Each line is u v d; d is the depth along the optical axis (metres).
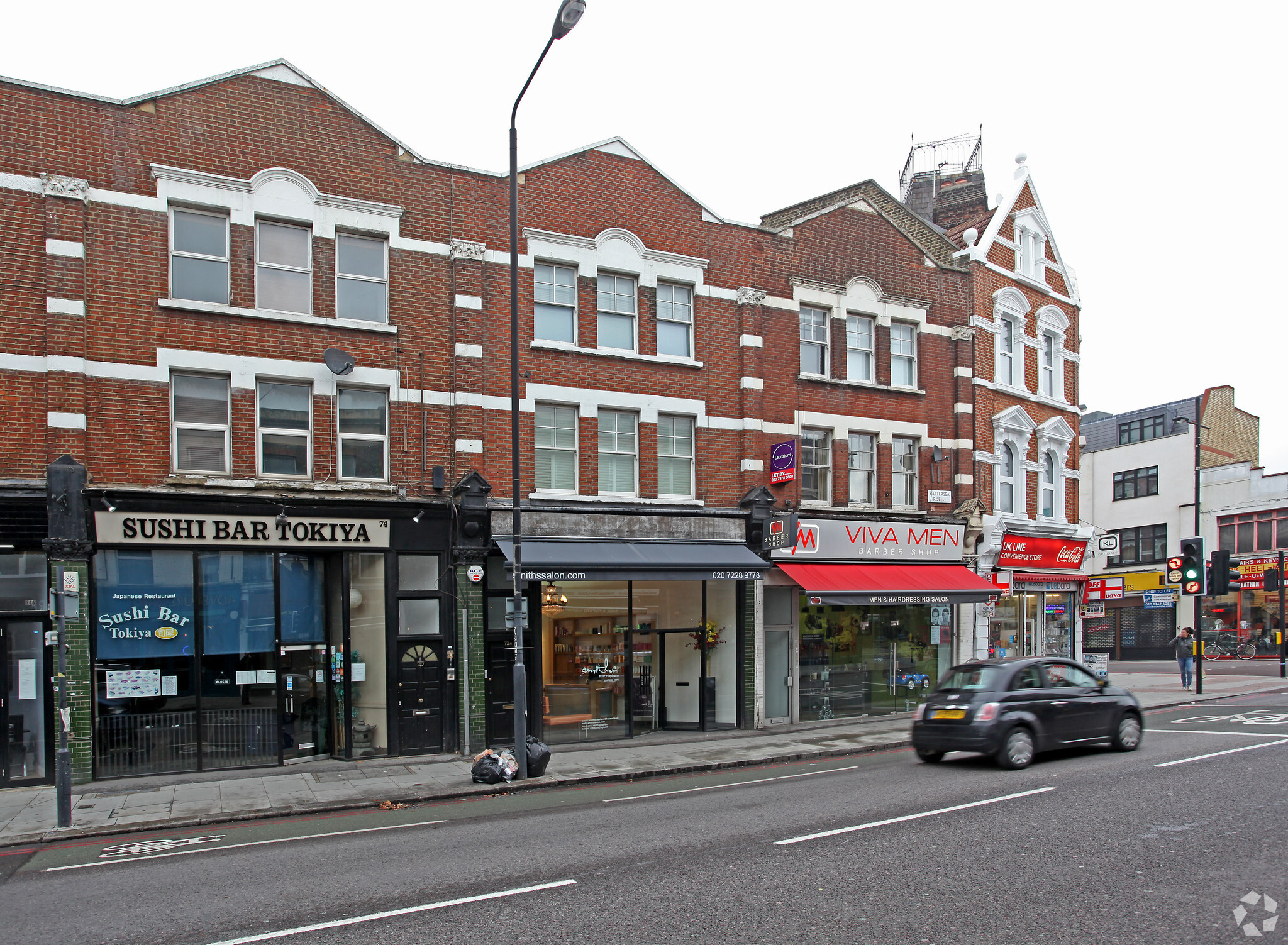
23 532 12.93
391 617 15.34
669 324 18.75
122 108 14.05
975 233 23.59
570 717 17.11
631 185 18.36
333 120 15.62
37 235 13.34
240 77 14.93
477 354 16.33
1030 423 24.45
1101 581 25.20
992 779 11.96
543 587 17.02
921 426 21.91
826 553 19.73
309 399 15.26
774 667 19.44
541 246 17.25
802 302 20.39
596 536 17.03
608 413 17.97
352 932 6.42
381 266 16.00
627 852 8.52
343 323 15.34
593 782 13.30
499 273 16.83
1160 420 46.03
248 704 14.45
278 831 10.29
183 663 14.03
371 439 15.70
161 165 14.20
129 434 13.81
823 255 20.73
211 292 14.67
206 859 8.88
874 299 21.41
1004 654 23.64
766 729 18.59
